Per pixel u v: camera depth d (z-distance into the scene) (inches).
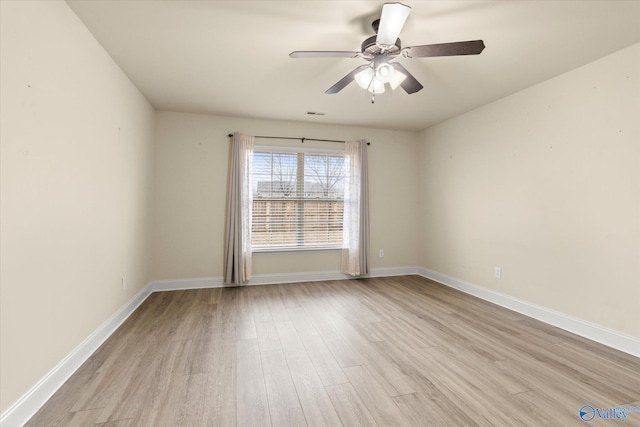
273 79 117.7
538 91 119.3
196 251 161.0
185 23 82.4
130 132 119.1
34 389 62.6
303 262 177.6
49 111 67.4
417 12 76.3
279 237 175.0
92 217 88.3
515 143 129.1
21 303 59.2
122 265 112.6
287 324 112.7
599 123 99.0
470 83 119.6
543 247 117.2
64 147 73.4
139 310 126.3
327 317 120.1
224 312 125.0
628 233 91.8
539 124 118.8
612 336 95.1
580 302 104.5
